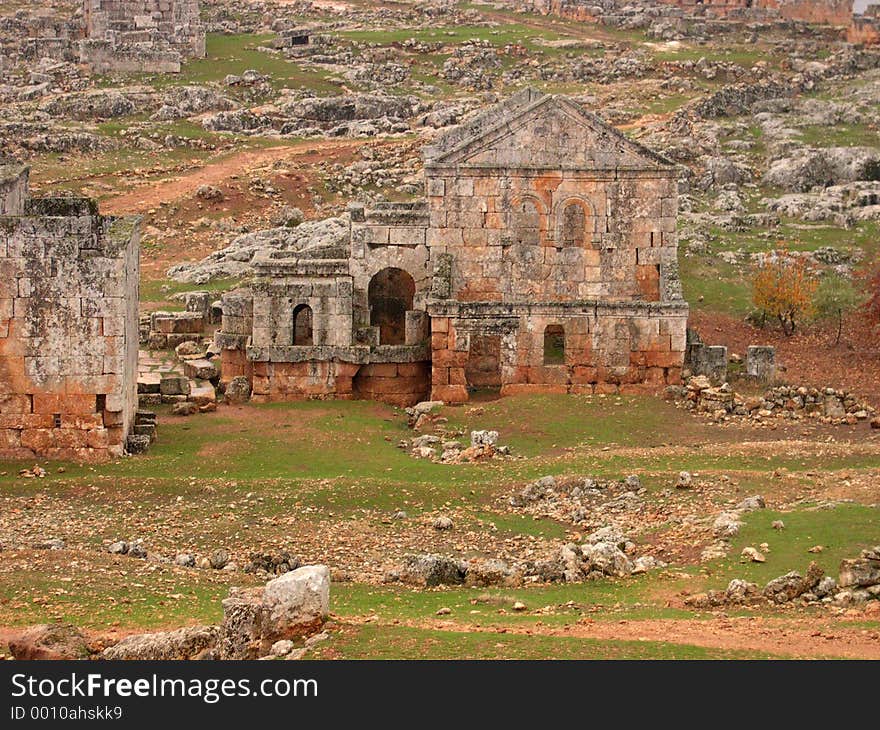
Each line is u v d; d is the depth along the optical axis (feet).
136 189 311.68
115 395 159.12
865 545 114.42
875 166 289.94
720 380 197.88
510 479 148.05
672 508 134.31
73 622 97.66
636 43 417.49
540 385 198.90
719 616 99.55
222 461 160.35
